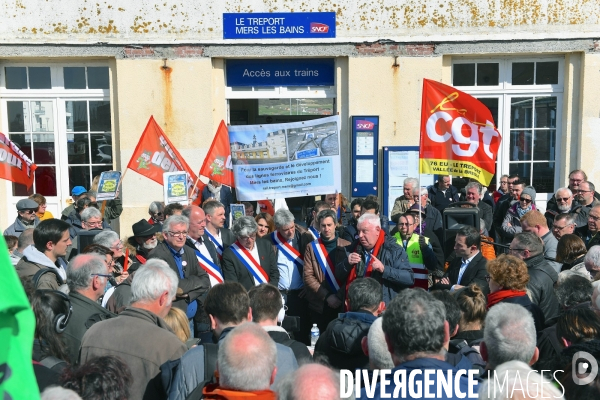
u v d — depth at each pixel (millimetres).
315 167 7203
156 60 9656
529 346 2629
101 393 2363
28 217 7262
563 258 5055
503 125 10008
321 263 5625
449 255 5641
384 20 9656
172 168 7770
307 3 9648
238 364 2471
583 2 9539
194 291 4867
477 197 8047
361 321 3537
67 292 3945
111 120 9891
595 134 9625
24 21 9695
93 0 9656
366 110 9719
